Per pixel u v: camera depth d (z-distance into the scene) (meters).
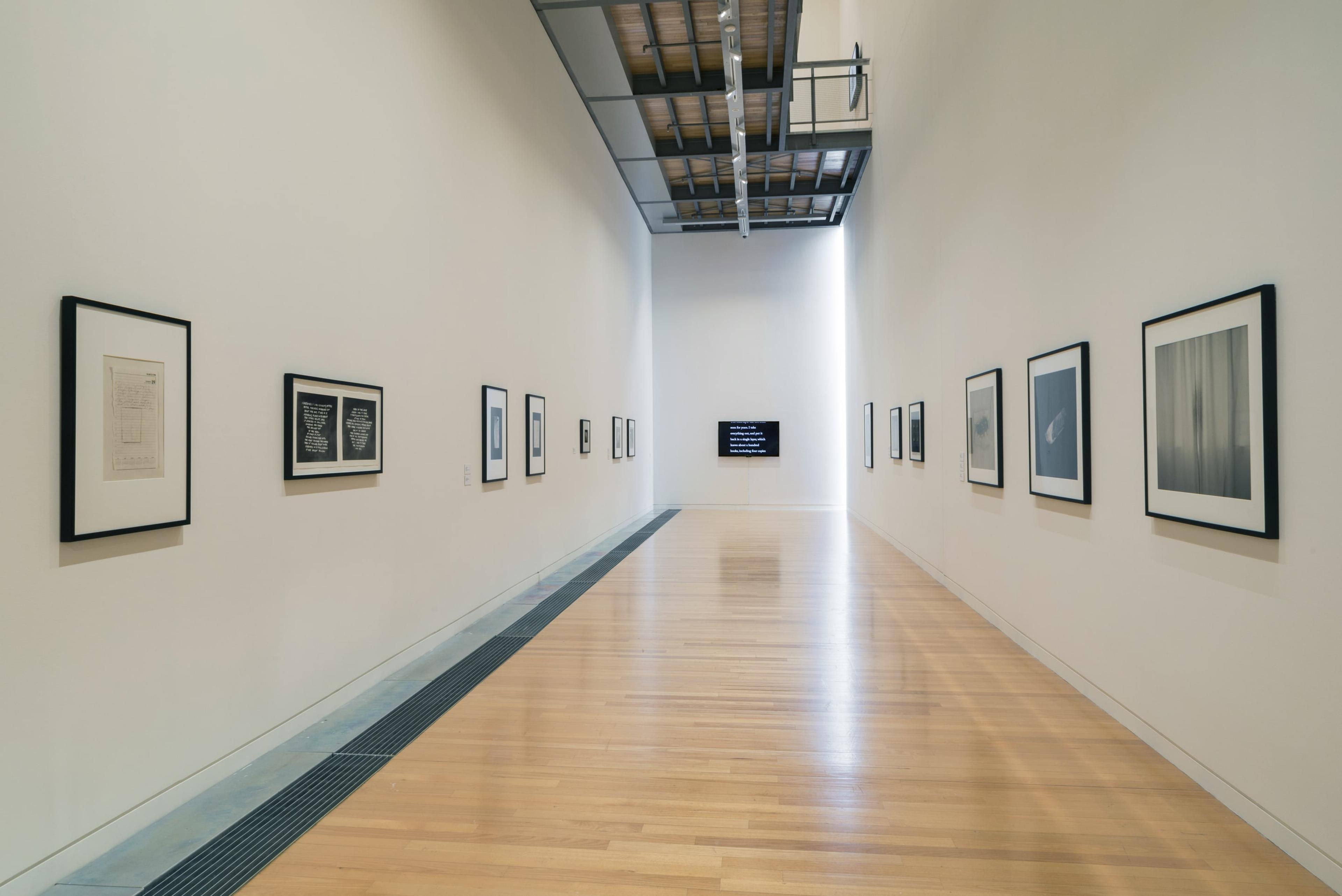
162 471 2.74
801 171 12.49
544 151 7.68
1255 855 2.51
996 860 2.50
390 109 4.53
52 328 2.35
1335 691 2.29
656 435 15.62
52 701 2.34
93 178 2.49
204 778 3.00
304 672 3.67
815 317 15.32
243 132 3.23
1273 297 2.53
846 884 2.37
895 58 9.22
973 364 6.21
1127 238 3.57
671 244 15.59
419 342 4.89
